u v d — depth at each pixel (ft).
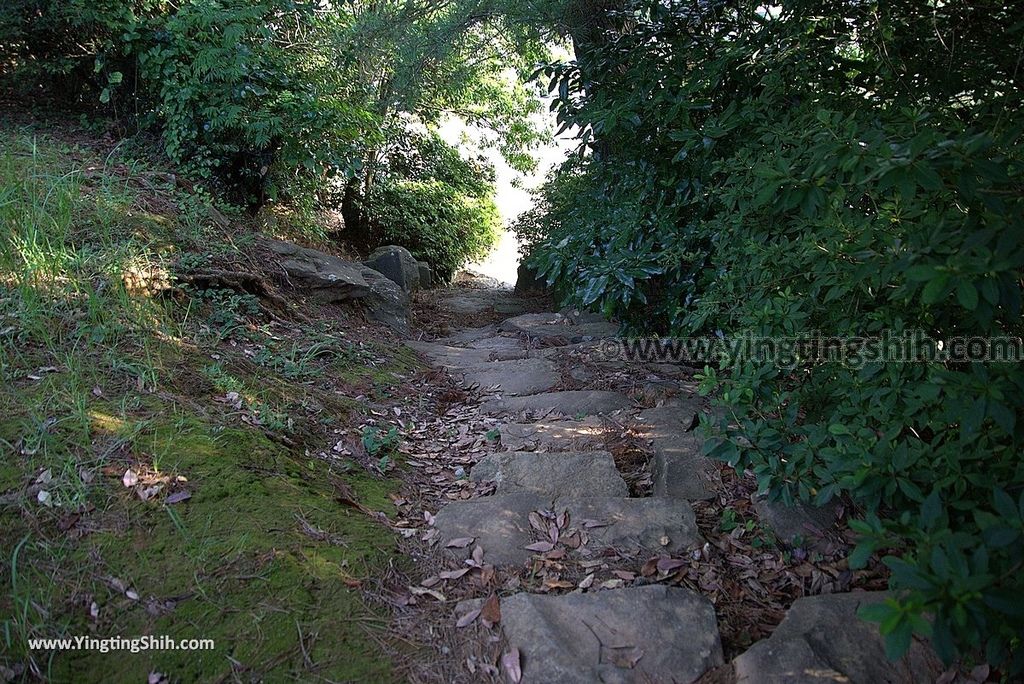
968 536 5.54
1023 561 5.51
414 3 21.07
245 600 7.52
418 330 22.84
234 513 8.52
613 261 14.74
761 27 13.12
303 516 8.86
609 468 10.83
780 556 8.98
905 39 11.16
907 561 5.89
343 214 34.42
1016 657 6.08
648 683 7.03
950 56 10.46
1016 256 5.46
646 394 14.12
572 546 9.09
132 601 7.30
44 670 6.70
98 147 19.72
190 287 14.17
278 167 22.61
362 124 23.26
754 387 9.14
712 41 13.78
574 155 20.24
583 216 16.81
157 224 15.56
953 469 7.09
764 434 8.66
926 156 5.79
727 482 10.59
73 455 8.63
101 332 11.01
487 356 17.97
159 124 21.02
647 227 15.06
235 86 19.47
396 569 8.55
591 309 17.52
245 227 19.76
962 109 9.90
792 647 7.16
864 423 8.20
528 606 7.88
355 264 20.30
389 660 7.26
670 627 7.64
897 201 7.12
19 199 12.99
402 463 11.17
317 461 10.32
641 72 13.89
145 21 19.54
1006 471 7.07
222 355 12.37
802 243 9.31
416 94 24.89
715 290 12.14
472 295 31.81
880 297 9.05
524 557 8.92
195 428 9.69
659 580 8.56
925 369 8.09
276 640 7.22
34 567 7.39
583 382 15.17
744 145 12.09
